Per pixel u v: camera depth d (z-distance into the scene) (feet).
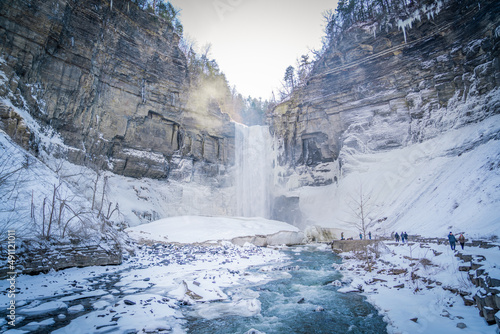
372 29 143.64
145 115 131.75
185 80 152.35
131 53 125.39
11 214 41.34
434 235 69.92
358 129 145.48
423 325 22.72
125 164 123.34
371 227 111.34
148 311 26.73
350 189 137.59
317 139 167.84
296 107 172.86
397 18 134.72
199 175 158.20
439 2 117.60
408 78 130.62
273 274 49.93
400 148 129.39
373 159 136.15
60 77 96.99
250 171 182.60
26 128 73.51
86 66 104.53
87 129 107.04
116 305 27.99
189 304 30.83
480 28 103.50
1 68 78.02
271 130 188.55
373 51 142.10
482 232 53.11
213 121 168.96
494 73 97.66
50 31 90.84
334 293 37.04
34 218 43.78
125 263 52.95
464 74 110.52
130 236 79.20
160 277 42.96
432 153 112.06
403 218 97.71
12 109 73.05
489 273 25.75
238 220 112.57
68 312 25.61
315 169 168.04
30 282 34.53
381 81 140.05
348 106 150.61
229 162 175.32
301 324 25.75
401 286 36.37
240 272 50.44
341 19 179.52
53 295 30.81
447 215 75.61
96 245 50.16
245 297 34.86
